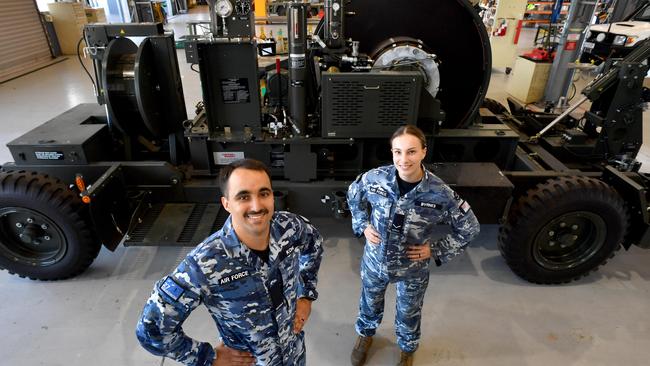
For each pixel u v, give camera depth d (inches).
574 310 97.6
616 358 84.8
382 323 93.7
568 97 252.4
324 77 96.0
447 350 86.5
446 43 123.1
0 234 100.5
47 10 376.2
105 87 102.5
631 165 116.1
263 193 42.1
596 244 101.3
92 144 107.5
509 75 317.1
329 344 88.3
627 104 113.7
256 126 105.3
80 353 85.0
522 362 84.0
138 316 94.4
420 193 62.2
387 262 68.5
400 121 101.6
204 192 110.0
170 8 581.9
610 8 341.1
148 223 104.9
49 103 244.7
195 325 92.2
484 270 111.3
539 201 95.3
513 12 303.9
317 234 55.4
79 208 98.0
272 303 47.8
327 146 111.6
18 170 101.7
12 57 313.6
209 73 98.3
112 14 441.7
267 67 126.3
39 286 103.7
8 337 88.4
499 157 122.3
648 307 99.0
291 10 93.1
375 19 120.6
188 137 107.1
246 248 44.6
